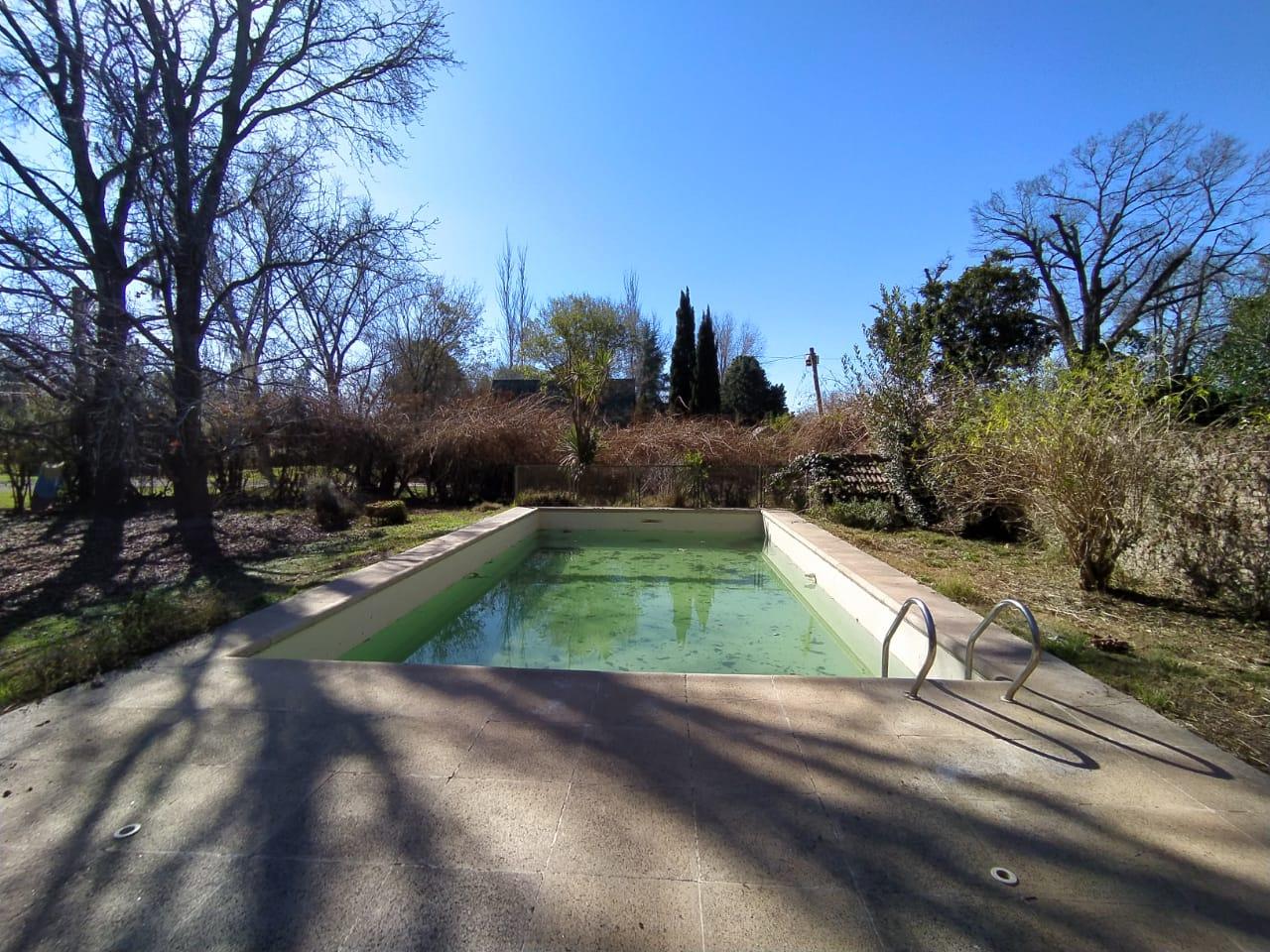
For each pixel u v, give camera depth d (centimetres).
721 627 613
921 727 270
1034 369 744
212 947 152
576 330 3158
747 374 3167
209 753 247
